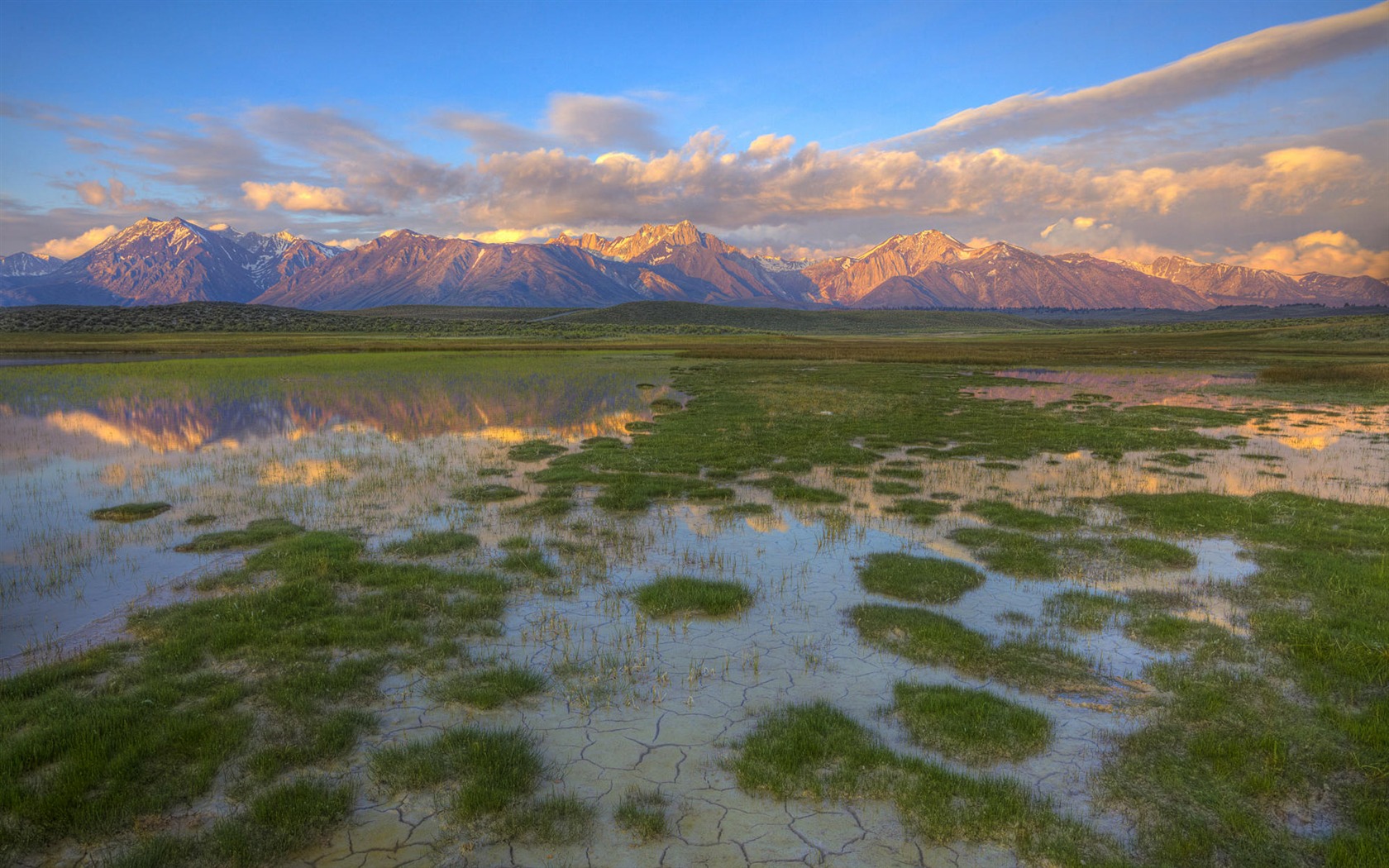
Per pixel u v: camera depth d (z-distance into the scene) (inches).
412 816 229.6
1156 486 727.7
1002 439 1014.4
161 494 669.9
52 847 215.6
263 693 305.0
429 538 526.0
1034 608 410.6
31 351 3075.8
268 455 864.9
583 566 475.5
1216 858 213.3
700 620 391.5
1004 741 270.5
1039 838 219.3
